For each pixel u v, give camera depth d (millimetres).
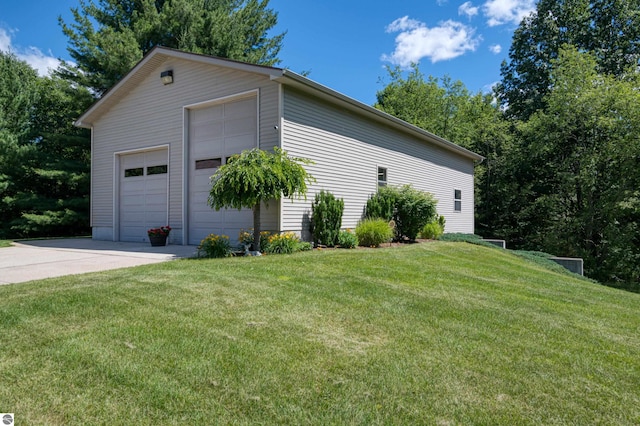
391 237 10031
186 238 9500
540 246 18344
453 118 26297
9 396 2168
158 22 16203
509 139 20094
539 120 17594
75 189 16938
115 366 2500
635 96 14703
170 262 6254
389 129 11789
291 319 3496
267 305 3854
